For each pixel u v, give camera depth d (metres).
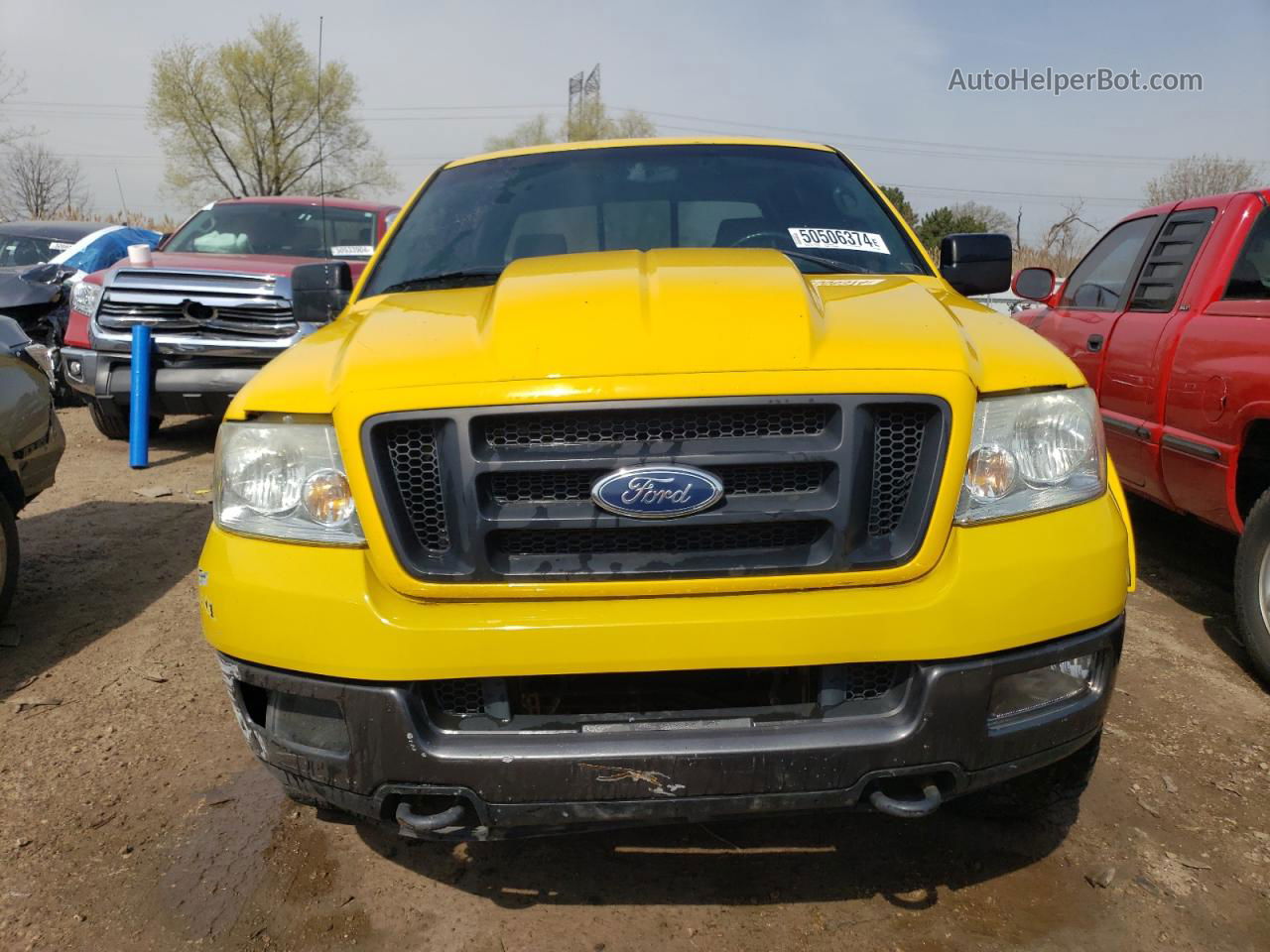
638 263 2.51
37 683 3.65
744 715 1.98
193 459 7.45
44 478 4.36
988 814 2.63
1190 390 4.08
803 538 1.96
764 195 3.38
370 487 1.96
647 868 2.52
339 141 45.41
